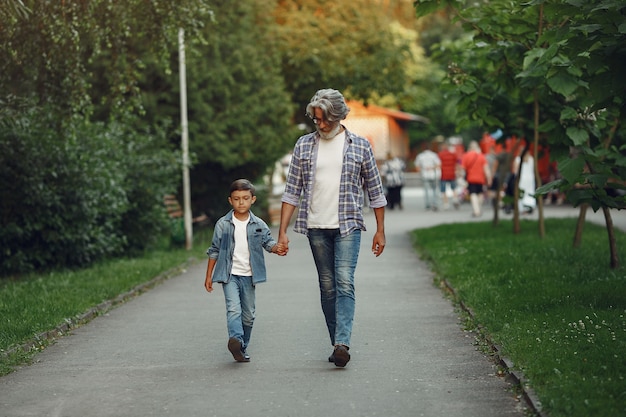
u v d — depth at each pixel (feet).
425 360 35.63
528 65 54.13
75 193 67.51
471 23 60.85
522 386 29.86
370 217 130.52
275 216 126.41
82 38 57.98
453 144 183.32
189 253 82.43
